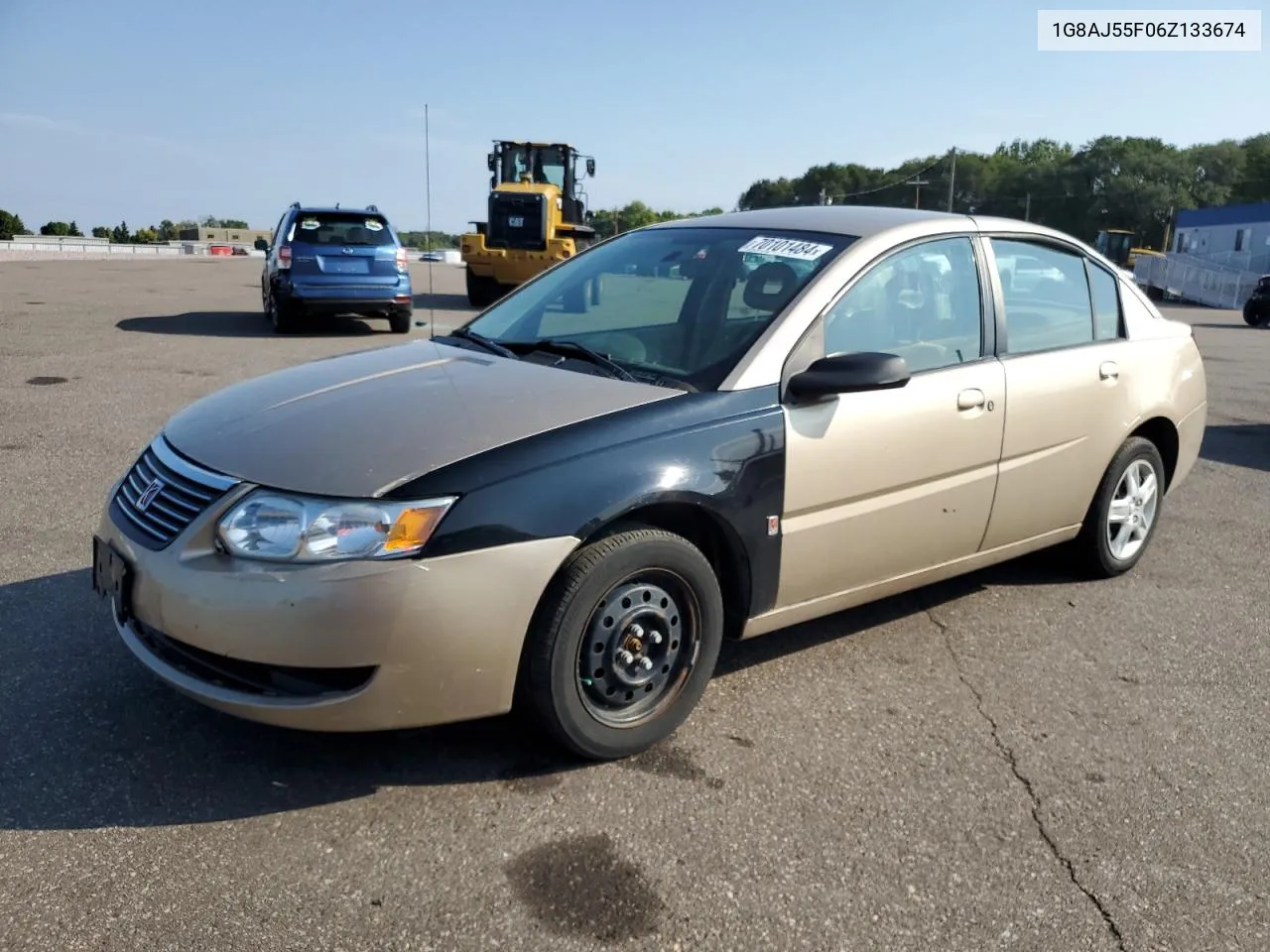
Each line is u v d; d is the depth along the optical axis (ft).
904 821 9.34
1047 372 13.58
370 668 8.79
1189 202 254.47
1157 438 16.29
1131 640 13.71
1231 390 38.45
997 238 13.65
